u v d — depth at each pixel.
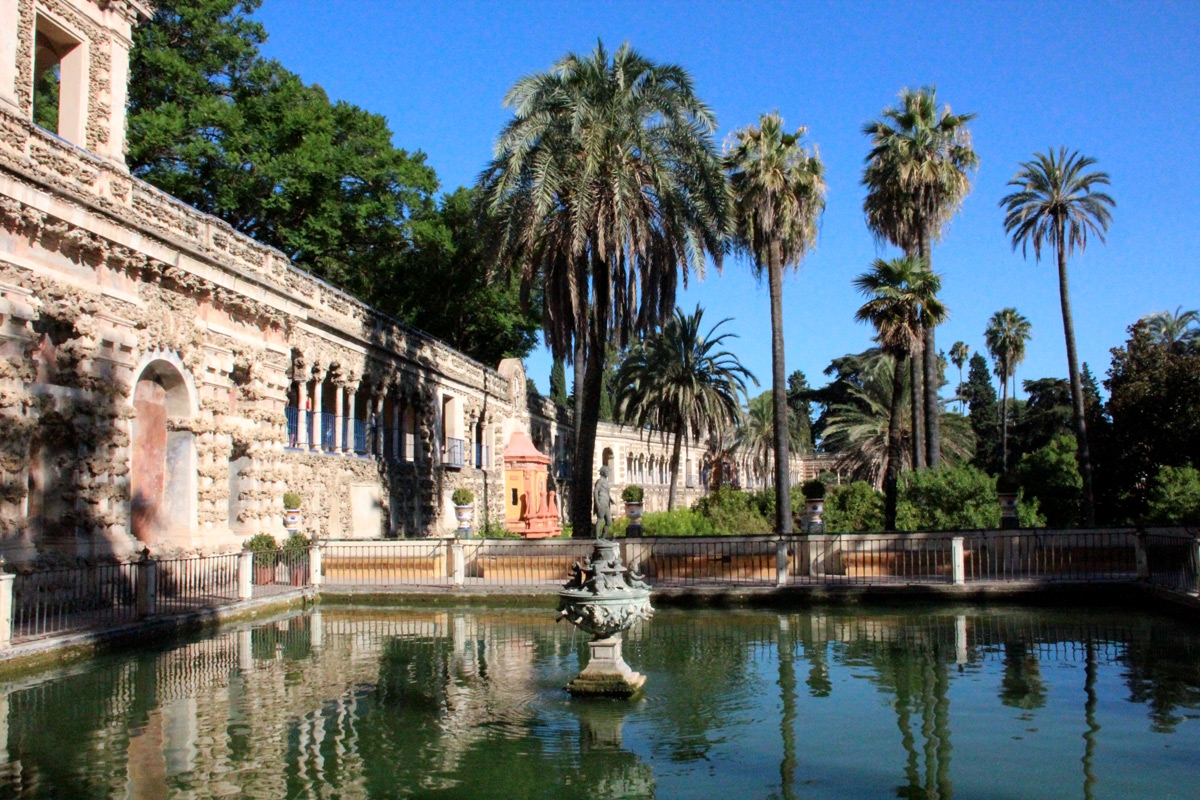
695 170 27.27
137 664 15.44
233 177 40.12
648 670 14.78
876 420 60.56
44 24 20.56
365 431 37.12
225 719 11.74
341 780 9.32
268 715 11.94
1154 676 13.73
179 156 39.44
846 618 20.64
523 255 28.53
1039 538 24.83
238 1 45.44
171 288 23.59
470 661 15.73
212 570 23.05
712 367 50.81
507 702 12.62
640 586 13.25
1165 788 8.80
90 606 18.91
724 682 13.77
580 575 13.27
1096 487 41.25
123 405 21.34
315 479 31.91
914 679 13.82
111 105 22.34
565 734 11.00
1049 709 11.89
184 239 24.00
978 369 101.38
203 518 24.77
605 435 70.31
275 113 42.81
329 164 41.16
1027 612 21.00
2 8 18.55
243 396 27.55
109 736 10.92
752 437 72.56
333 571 27.20
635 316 28.08
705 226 27.64
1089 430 42.06
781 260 34.97
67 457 19.73
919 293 32.69
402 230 47.03
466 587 24.44
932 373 37.66
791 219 33.09
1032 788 8.85
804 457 90.69
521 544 26.39
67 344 19.69
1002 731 10.89
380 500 37.28
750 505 49.00
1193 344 47.53
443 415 45.94
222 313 26.05
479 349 58.09
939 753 10.05
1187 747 10.12
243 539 26.42
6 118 17.83
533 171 26.66
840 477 68.75
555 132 26.75
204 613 19.41
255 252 27.83
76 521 19.62
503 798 8.77
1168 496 32.69
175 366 23.73
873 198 40.41
